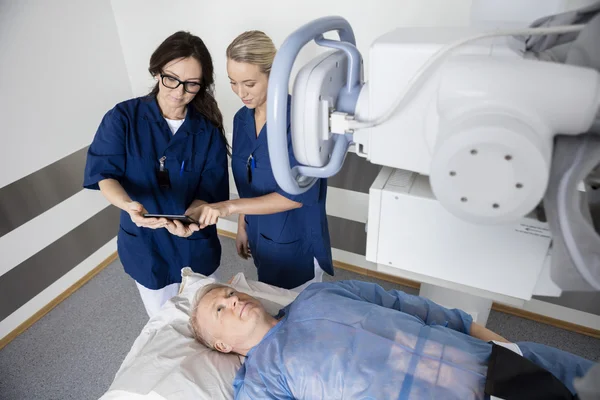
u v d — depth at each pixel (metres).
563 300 2.01
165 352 1.39
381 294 1.36
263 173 1.43
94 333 2.13
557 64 0.46
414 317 1.20
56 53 2.01
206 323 1.37
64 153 2.16
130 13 2.20
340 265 2.50
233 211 1.33
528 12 0.65
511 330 2.06
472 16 0.72
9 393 1.87
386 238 0.83
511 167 0.45
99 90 2.28
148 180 1.53
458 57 0.51
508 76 0.46
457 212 0.50
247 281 1.67
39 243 2.15
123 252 1.66
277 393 1.14
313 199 1.36
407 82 0.57
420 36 0.58
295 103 0.66
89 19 2.13
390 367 1.05
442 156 0.47
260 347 1.25
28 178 2.03
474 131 0.44
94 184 1.48
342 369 1.08
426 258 0.81
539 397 0.88
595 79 0.44
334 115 0.67
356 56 0.70
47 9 1.93
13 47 1.84
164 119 1.52
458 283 0.84
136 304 2.29
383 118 0.58
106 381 1.90
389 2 1.63
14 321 2.13
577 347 1.97
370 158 0.67
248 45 1.18
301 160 0.73
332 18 0.72
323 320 1.20
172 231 1.39
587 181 0.50
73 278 2.39
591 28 0.46
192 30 2.09
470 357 1.05
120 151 1.46
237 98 2.19
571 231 0.46
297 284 1.69
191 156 1.56
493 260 0.76
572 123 0.45
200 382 1.29
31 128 1.98
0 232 1.97
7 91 1.85
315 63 0.69
